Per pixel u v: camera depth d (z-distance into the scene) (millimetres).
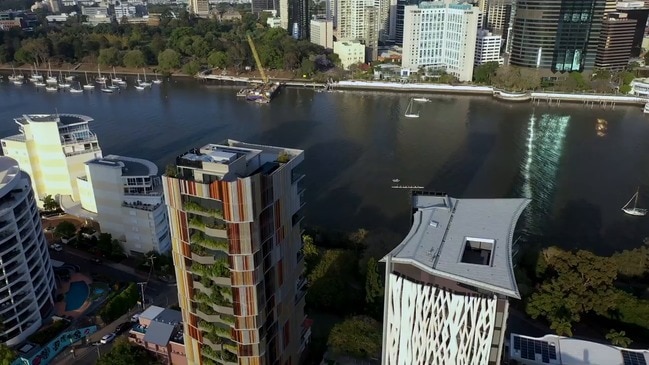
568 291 163375
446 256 109000
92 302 174000
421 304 106812
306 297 168625
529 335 156125
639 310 155875
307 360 145500
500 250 110938
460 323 104500
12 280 148875
